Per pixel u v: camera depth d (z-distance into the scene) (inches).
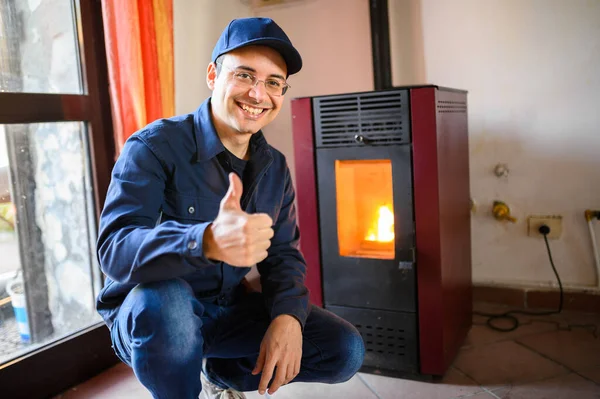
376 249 69.1
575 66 79.3
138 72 64.9
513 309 86.9
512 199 86.4
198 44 86.5
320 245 69.4
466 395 62.0
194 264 33.6
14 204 70.0
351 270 67.8
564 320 81.4
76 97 65.7
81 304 75.7
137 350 37.5
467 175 76.0
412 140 62.3
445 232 65.3
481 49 84.5
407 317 66.0
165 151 42.5
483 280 90.4
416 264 64.6
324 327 48.7
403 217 64.2
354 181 68.9
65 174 72.3
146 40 66.6
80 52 67.2
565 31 79.0
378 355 68.3
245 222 31.4
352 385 65.7
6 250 69.7
